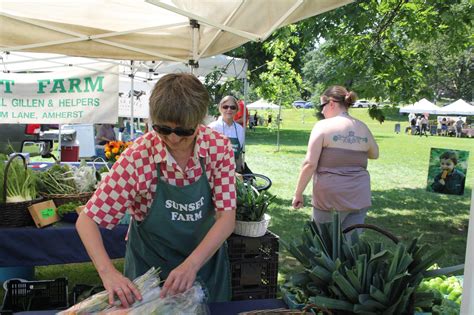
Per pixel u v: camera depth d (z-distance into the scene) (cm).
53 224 292
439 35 625
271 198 276
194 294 141
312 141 325
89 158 815
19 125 836
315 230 155
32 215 282
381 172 1223
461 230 626
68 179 316
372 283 130
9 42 343
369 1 528
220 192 172
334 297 134
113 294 135
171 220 168
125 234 289
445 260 498
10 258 275
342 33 567
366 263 130
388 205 787
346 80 561
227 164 172
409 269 137
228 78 621
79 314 130
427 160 1528
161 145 159
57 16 330
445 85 3709
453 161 423
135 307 131
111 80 567
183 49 386
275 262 275
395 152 1805
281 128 3203
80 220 157
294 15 253
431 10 559
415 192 921
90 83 562
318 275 133
